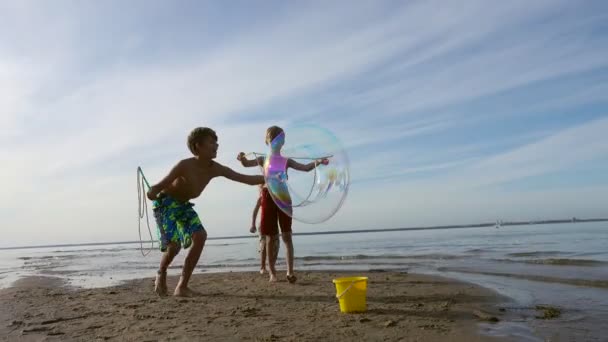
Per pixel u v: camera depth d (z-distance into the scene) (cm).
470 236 2170
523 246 1128
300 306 356
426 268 662
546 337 247
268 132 445
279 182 404
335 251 1292
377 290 422
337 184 381
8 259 1870
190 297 418
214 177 435
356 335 260
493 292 393
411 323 285
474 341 242
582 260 659
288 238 496
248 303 377
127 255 1709
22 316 355
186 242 420
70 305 400
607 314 299
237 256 1266
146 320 319
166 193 424
